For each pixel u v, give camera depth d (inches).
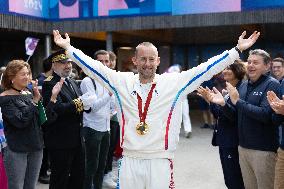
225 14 418.6
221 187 240.8
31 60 553.6
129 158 127.0
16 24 408.8
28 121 165.5
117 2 446.0
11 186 166.7
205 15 424.2
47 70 212.1
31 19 431.5
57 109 170.2
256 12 409.7
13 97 166.7
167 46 698.8
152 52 124.9
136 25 443.2
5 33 458.0
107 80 130.7
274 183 157.5
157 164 125.1
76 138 179.6
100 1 450.6
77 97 184.4
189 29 494.9
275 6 403.5
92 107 184.5
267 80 160.6
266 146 158.1
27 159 173.3
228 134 177.6
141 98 126.3
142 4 440.1
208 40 649.6
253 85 163.9
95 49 640.4
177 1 430.3
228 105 171.9
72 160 182.5
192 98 685.9
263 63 160.1
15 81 168.4
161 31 523.2
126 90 128.2
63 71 181.5
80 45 608.1
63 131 176.9
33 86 170.4
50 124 174.1
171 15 432.8
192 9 427.2
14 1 405.1
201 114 617.3
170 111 126.3
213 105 180.9
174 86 127.1
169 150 126.3
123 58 639.8
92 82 204.1
